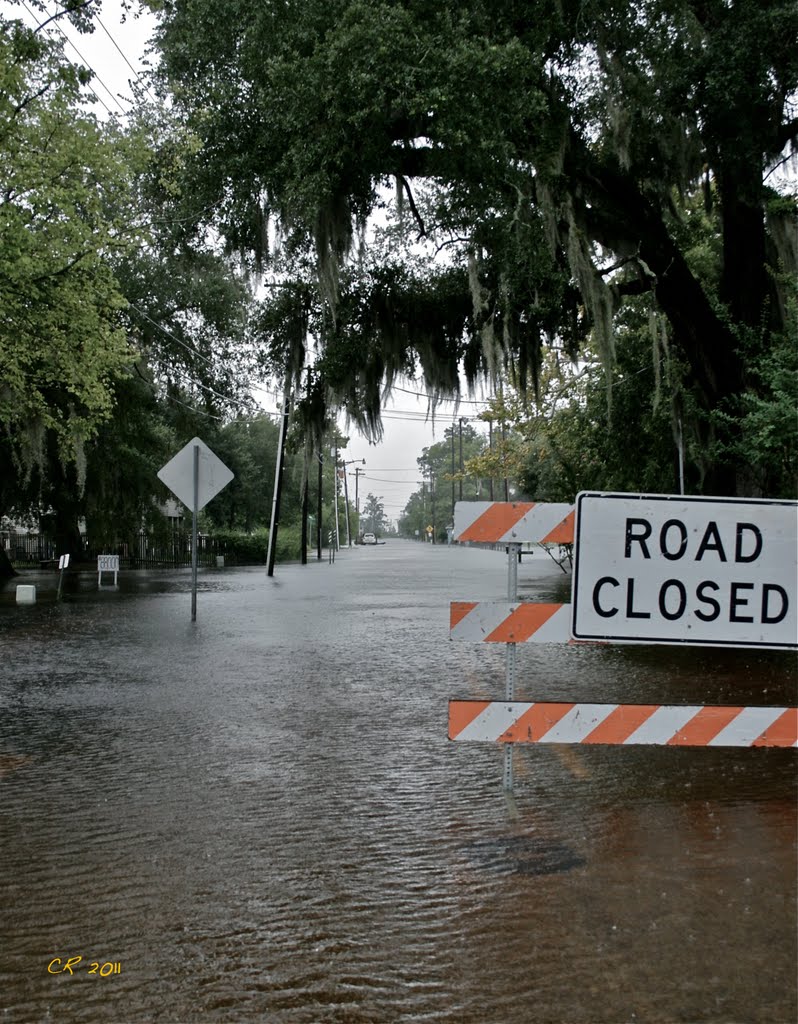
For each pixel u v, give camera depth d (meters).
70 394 25.95
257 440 65.44
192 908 4.22
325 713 8.50
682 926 3.98
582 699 8.86
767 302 16.81
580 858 4.80
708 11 15.60
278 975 3.61
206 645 13.39
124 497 33.44
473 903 4.24
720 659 11.78
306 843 5.05
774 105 15.66
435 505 155.50
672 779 6.33
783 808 5.64
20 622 16.72
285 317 20.48
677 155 16.47
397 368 19.72
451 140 13.51
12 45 13.40
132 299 28.97
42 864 4.77
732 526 5.46
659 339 20.02
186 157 16.19
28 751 7.12
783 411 12.32
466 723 5.48
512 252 15.15
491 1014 3.31
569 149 15.80
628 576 5.49
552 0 14.59
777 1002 3.38
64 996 3.47
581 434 24.91
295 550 65.50
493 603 5.67
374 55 13.18
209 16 14.77
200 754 7.01
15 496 32.44
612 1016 3.29
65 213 16.45
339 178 15.07
